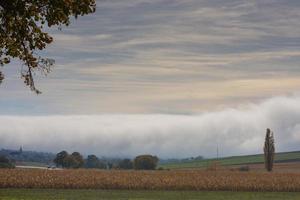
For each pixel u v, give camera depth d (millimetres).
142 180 62406
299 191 63781
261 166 183875
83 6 17438
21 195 47062
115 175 65125
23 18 17469
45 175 61812
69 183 60219
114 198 47062
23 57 18281
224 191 61938
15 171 63844
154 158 152625
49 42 18016
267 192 61406
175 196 52062
